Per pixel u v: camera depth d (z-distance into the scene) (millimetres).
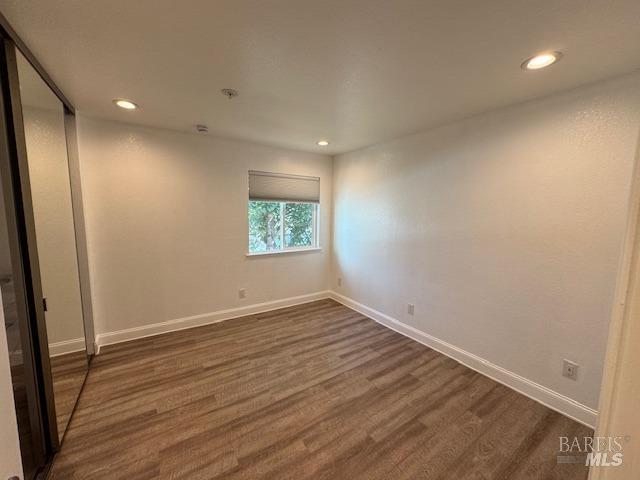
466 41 1378
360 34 1336
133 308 2959
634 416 433
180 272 3184
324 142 3352
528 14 1175
